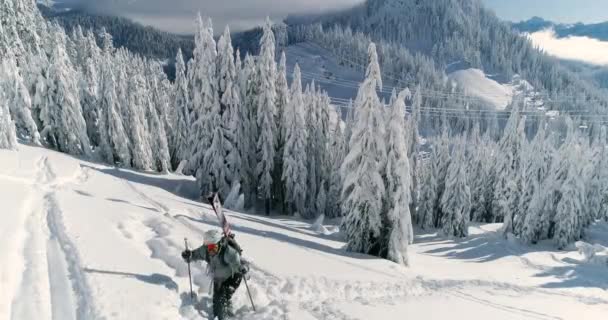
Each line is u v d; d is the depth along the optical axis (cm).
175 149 6131
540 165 4472
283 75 4241
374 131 2186
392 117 2156
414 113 4806
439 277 1819
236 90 3716
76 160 3750
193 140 3778
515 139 5234
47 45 5691
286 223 3272
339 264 1326
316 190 4603
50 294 548
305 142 4059
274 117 4200
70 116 4475
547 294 2002
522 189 4634
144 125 5253
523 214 4391
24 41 5412
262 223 2480
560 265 3406
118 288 586
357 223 2211
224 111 3688
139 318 512
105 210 1164
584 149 4512
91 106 5388
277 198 4353
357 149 2202
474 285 1775
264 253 1117
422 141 13912
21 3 5394
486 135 6681
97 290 564
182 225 1252
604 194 5338
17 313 475
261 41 3869
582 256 3719
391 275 1435
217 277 637
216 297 630
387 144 2183
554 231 4416
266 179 4028
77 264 656
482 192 5569
